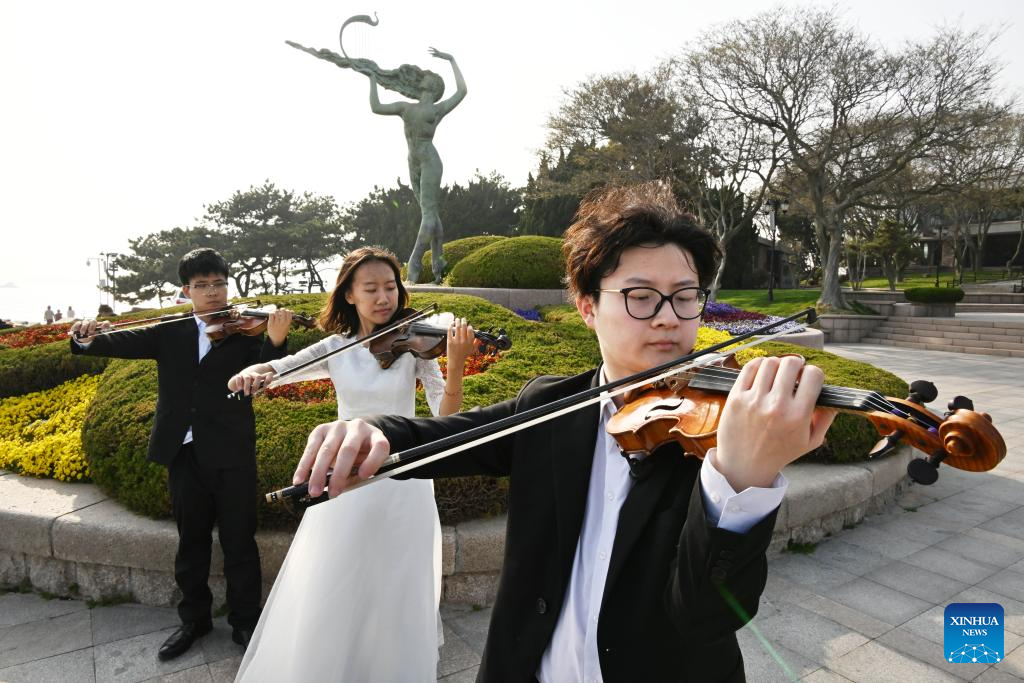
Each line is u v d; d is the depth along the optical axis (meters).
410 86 11.82
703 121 21.81
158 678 2.67
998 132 20.45
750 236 33.44
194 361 2.89
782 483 0.76
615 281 1.12
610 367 1.20
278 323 2.83
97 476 3.58
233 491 2.87
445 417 1.30
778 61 19.16
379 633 2.15
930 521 4.24
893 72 18.03
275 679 2.16
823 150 20.05
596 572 1.08
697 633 0.86
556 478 1.16
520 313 9.81
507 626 1.18
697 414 0.98
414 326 2.63
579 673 1.09
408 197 37.78
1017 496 4.71
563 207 30.27
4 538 3.38
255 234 35.38
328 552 2.14
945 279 36.44
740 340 1.16
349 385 2.55
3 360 6.08
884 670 2.68
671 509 1.00
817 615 3.10
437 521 2.54
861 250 32.03
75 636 2.99
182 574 2.89
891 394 5.12
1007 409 8.43
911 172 22.55
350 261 2.56
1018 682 2.59
